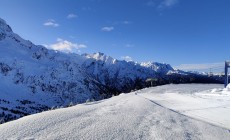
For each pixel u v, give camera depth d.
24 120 13.22
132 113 18.28
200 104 32.25
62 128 11.71
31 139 9.95
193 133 13.34
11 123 12.63
